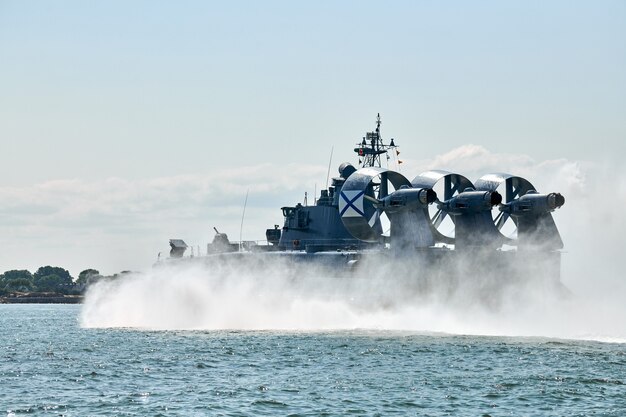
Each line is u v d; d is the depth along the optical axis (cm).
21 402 16212
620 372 18950
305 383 17938
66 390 17500
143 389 17488
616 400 16100
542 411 15212
